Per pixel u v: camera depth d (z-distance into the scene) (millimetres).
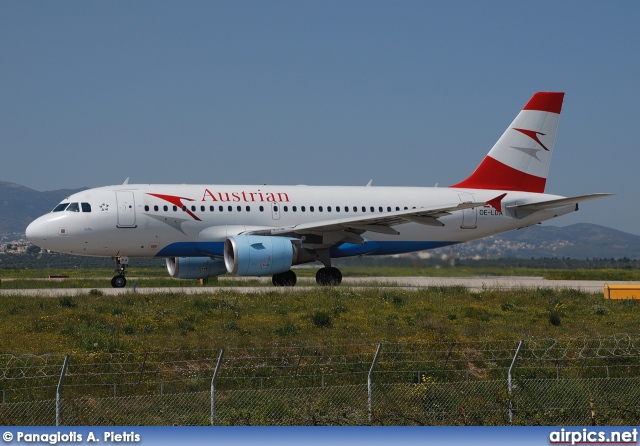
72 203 115875
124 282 120375
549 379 61469
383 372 62125
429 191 132875
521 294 111000
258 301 94812
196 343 69500
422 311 93125
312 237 119125
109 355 64250
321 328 79812
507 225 135000
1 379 57562
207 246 119750
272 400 53625
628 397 57562
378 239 128875
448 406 54344
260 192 123750
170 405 53438
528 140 137625
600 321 90500
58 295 102625
